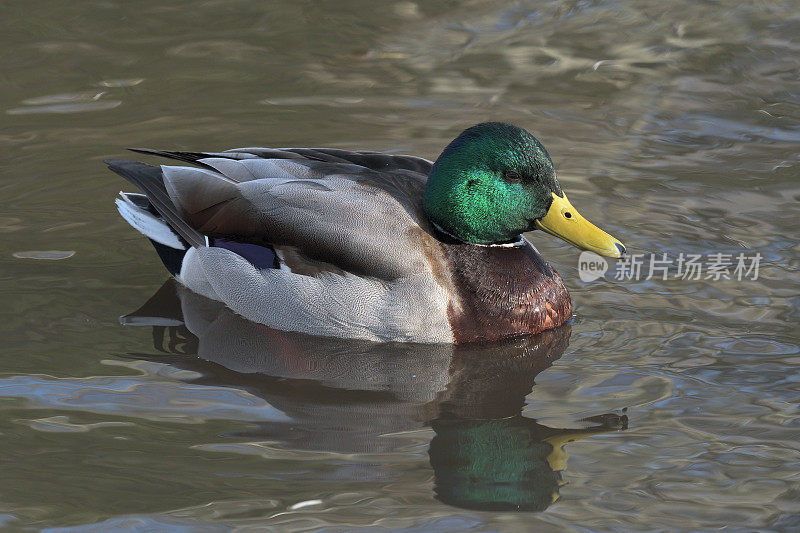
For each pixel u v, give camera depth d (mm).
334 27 18344
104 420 9836
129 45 17578
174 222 12203
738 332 11242
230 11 18734
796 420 9750
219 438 9602
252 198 11789
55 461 9188
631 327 11477
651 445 9461
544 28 18312
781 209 13383
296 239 11508
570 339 11367
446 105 16000
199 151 14695
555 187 11445
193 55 17328
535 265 11656
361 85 16594
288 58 17297
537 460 9289
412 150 14648
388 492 8844
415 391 10500
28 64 16891
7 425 9695
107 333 11398
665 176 14180
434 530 8359
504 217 11406
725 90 16297
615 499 8727
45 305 11836
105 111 15742
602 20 18500
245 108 15875
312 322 11453
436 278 11242
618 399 10211
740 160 14516
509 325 11391
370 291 11188
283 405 10211
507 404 10227
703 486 8883
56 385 10391
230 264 11805
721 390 10266
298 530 8344
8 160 14516
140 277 12516
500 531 8352
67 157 14625
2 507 8578
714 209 13438
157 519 8453
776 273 12211
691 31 18031
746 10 18609
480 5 18938
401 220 11344
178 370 10781
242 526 8383
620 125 15461
